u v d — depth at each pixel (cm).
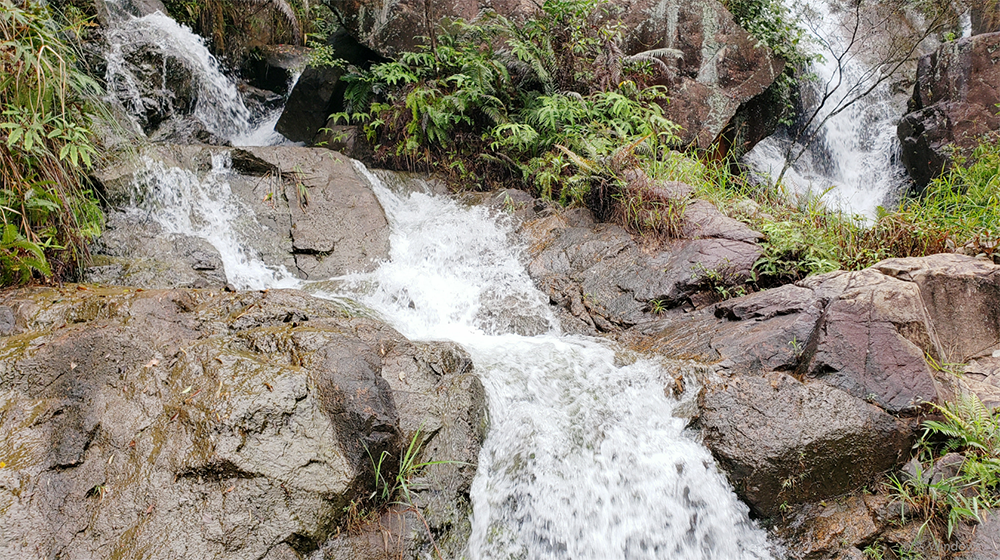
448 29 765
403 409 344
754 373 399
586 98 703
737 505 357
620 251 551
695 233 539
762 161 951
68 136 430
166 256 491
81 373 304
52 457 274
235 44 1000
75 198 443
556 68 719
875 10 1020
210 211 561
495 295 528
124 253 486
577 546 355
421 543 314
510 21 741
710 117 775
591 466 372
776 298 442
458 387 365
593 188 605
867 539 338
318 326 371
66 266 432
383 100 781
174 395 305
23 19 410
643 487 366
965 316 418
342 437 307
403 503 321
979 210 535
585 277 537
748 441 360
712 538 355
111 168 523
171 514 270
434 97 712
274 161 615
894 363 378
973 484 336
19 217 408
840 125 1030
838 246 508
